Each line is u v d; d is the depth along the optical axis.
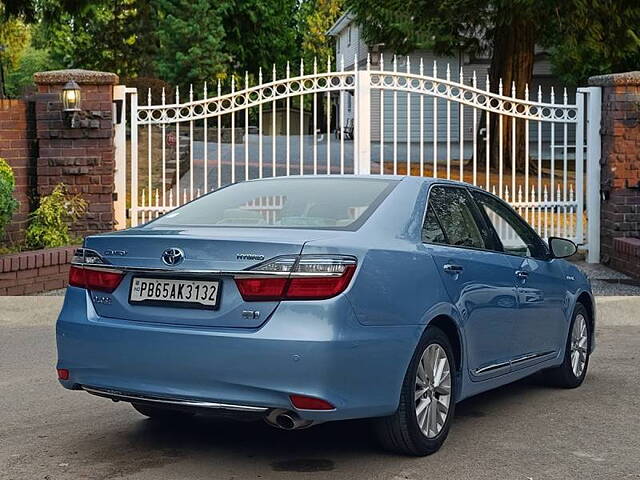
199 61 40.50
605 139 14.02
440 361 5.53
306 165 24.36
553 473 5.15
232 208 5.82
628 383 7.64
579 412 6.65
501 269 6.28
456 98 13.76
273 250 4.87
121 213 13.61
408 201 5.71
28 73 70.31
